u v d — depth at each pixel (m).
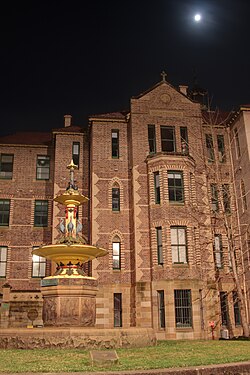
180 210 28.34
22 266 32.88
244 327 24.80
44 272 33.12
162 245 27.70
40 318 29.52
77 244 18.67
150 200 28.98
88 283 18.12
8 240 33.38
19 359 12.11
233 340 22.47
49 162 36.12
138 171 30.09
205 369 10.35
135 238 28.58
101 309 28.14
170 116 31.86
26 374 9.41
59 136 34.34
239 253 30.42
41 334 14.92
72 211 19.98
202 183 30.81
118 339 15.40
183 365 10.91
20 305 29.66
